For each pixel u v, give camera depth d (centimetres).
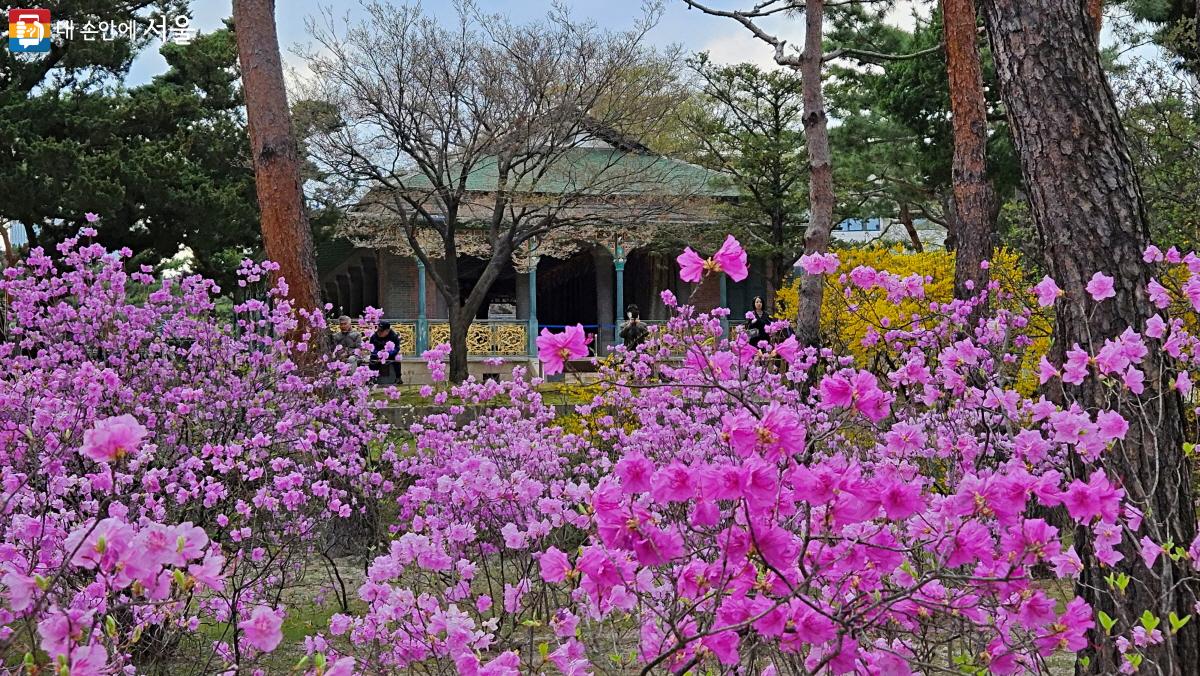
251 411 603
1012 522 224
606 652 316
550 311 3491
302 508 569
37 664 195
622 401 746
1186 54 1589
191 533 189
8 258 2031
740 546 219
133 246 2167
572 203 2183
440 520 437
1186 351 348
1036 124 351
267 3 891
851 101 2452
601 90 2014
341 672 219
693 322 715
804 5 1127
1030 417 430
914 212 2892
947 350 396
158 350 660
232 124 2389
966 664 273
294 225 873
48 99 2108
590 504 266
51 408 484
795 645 228
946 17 1034
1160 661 305
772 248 2569
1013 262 1088
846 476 215
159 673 377
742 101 2644
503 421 590
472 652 263
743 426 206
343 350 769
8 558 294
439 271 2805
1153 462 321
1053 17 351
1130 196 345
